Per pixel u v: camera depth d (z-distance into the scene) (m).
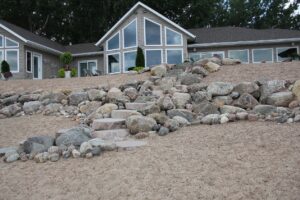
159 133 7.69
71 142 7.04
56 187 5.35
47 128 9.31
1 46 24.38
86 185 5.31
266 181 4.87
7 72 20.89
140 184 5.14
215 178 5.10
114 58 26.06
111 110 9.87
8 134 9.00
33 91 13.00
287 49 25.42
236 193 4.62
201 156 6.01
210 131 7.55
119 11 35.72
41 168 6.20
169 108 9.35
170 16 37.78
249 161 5.58
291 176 4.93
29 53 25.17
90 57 28.83
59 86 13.68
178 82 11.62
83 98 11.33
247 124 7.90
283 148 5.98
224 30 27.81
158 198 4.68
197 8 36.72
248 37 25.73
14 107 11.44
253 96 9.73
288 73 11.55
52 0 37.22
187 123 8.38
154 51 24.89
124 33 25.52
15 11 38.81
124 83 12.09
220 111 9.20
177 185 5.00
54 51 27.17
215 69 12.96
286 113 8.30
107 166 5.97
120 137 7.80
